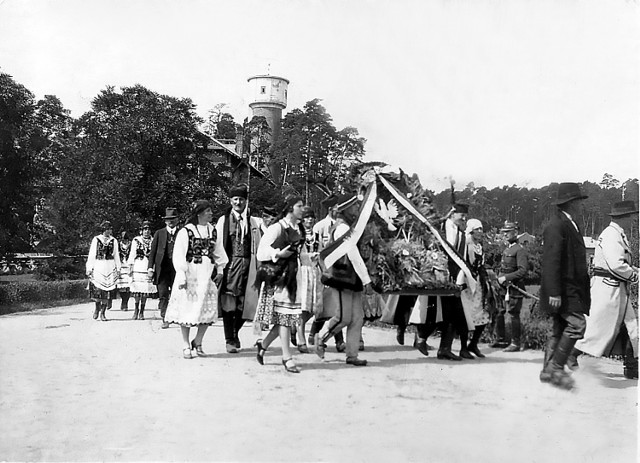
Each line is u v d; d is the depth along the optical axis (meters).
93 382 5.50
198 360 6.69
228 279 7.21
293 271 6.16
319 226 7.64
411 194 7.12
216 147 18.70
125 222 16.66
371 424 4.28
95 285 10.62
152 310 12.81
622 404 4.82
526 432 4.09
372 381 5.59
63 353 6.96
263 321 6.32
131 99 18.45
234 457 3.68
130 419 4.36
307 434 4.10
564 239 5.55
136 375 5.75
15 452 3.75
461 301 6.83
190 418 4.41
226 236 7.29
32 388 5.20
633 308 5.93
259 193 9.34
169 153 18.19
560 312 5.52
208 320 6.84
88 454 3.69
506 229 7.42
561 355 5.47
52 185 18.73
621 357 6.69
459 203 7.06
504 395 5.03
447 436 4.05
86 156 18.02
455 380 5.56
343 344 7.54
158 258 9.62
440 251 7.07
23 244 19.34
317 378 5.75
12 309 12.70
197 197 17.47
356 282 6.47
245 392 5.16
